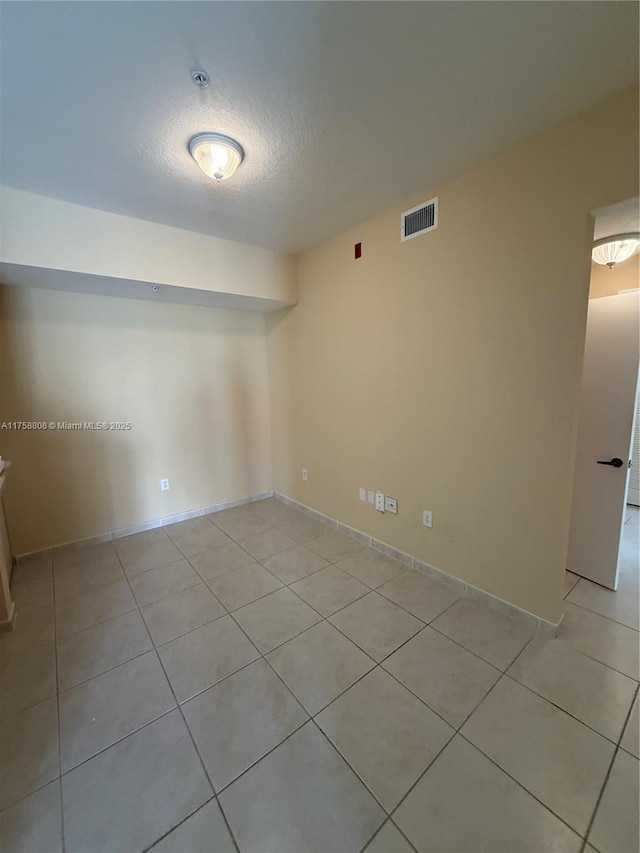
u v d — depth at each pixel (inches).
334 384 118.7
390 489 104.3
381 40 45.8
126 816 44.7
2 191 77.8
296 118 59.6
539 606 74.8
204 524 133.2
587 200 61.1
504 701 59.4
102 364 115.3
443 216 81.4
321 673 65.6
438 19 43.4
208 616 81.8
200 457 139.6
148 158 68.9
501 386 76.0
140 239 95.2
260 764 50.4
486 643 72.2
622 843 41.0
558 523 70.6
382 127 62.3
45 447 108.0
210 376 138.8
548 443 70.4
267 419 156.3
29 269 84.4
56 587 93.7
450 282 82.0
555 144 63.4
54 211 83.5
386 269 95.8
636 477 134.4
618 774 48.2
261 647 72.2
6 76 49.1
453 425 85.8
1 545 83.0
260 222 98.0
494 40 46.2
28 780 48.9
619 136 56.9
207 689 62.8
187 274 103.2
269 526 130.6
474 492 83.4
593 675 64.2
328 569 100.7
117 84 51.4
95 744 53.6
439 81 52.7
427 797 46.1
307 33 44.8
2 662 69.4
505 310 73.5
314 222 99.1
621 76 52.8
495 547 80.9
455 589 90.0
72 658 70.1
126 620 80.9
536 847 40.9
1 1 39.4
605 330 86.4
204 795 46.8
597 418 88.9
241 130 62.2
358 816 44.3
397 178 78.2
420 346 90.5
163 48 46.2
